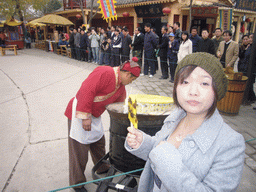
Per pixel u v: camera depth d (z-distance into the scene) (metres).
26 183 2.35
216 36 6.04
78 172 2.06
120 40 8.28
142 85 6.25
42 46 17.36
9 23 16.42
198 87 0.69
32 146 3.10
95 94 1.80
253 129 3.62
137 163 1.72
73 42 11.77
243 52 5.25
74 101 1.94
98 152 2.27
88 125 1.81
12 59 11.76
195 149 0.74
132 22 16.77
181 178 0.66
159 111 1.51
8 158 2.80
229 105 4.15
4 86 6.29
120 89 1.94
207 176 0.70
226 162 0.68
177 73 0.75
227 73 4.15
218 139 0.72
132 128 0.98
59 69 8.89
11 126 3.72
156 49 7.50
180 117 0.91
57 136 3.40
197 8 13.05
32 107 4.63
